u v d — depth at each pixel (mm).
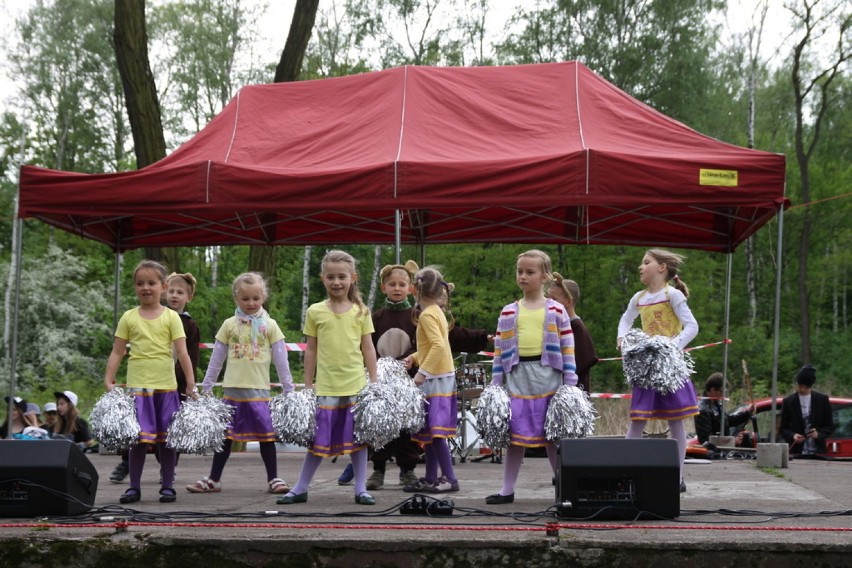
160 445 5738
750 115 31906
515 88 9344
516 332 5426
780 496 5855
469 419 9219
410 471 6418
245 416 6289
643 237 11062
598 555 4023
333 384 5445
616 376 28266
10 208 36656
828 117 35844
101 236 10359
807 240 33281
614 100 9133
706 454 10070
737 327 30281
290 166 8672
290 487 6520
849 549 3955
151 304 5758
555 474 5270
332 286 5480
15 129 38500
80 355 29172
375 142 8805
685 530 4242
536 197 7984
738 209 9977
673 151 8320
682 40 31281
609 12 32062
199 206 8312
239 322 6398
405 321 6961
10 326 29516
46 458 4719
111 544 4215
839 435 10641
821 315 40062
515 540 4059
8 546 4250
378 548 4109
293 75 13383
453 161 8117
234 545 4168
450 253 28438
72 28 38031
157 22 38125
